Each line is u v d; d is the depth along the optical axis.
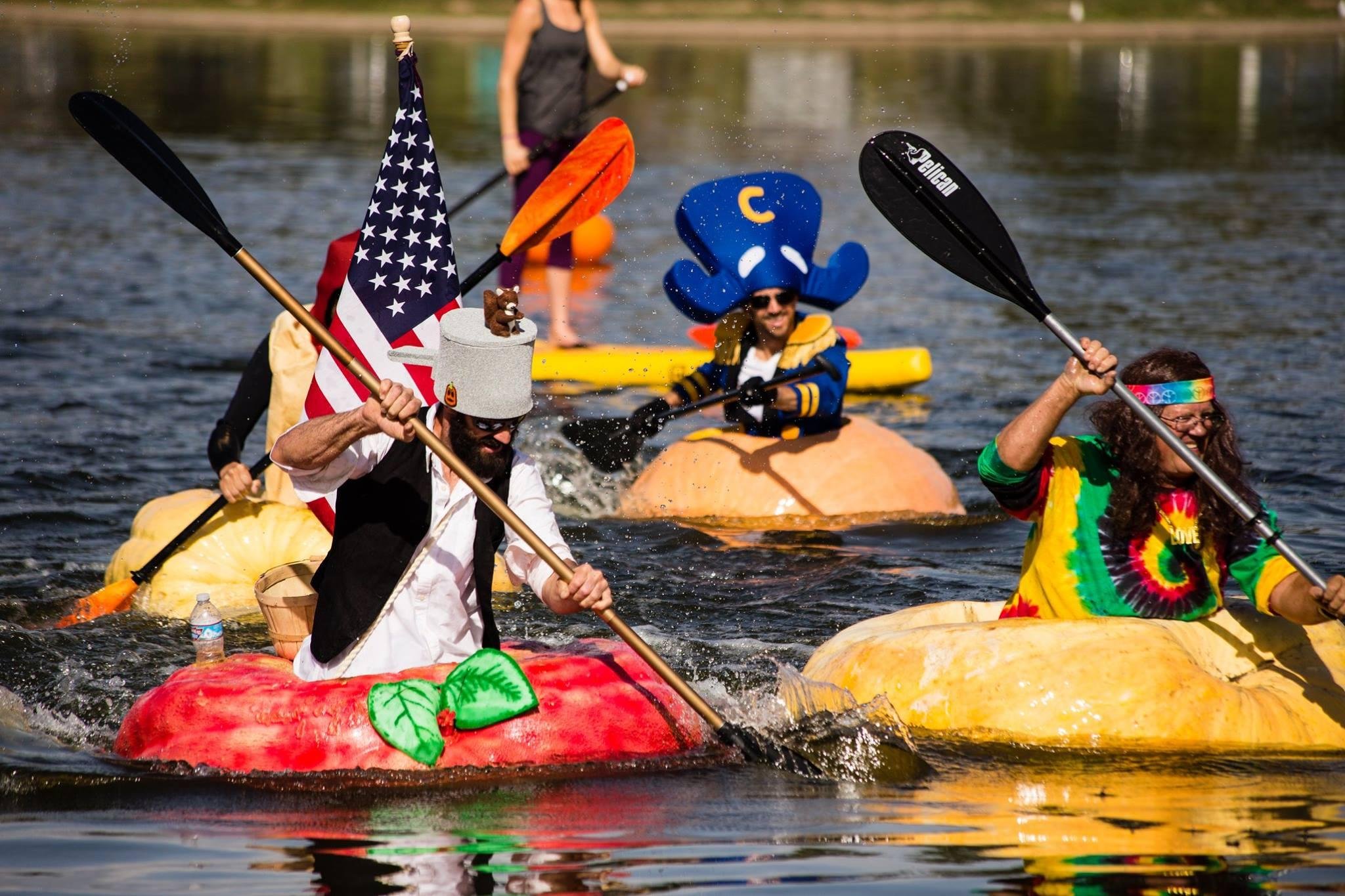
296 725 14.47
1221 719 15.20
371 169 63.88
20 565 22.47
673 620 20.38
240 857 12.24
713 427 28.73
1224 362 36.12
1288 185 64.69
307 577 17.16
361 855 12.28
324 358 16.73
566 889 11.54
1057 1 153.38
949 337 40.47
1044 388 35.25
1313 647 16.58
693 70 107.50
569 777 14.30
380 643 15.16
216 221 15.82
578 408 33.72
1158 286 45.03
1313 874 11.72
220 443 21.03
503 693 14.59
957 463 29.47
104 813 13.36
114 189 59.78
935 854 12.24
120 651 18.91
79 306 41.16
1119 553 16.42
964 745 15.19
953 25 139.75
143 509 22.19
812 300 26.52
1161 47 129.88
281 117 79.75
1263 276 46.66
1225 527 16.03
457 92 90.69
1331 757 14.85
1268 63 118.44
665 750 14.97
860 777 14.32
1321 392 33.31
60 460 27.97
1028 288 16.36
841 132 78.06
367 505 14.95
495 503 14.54
